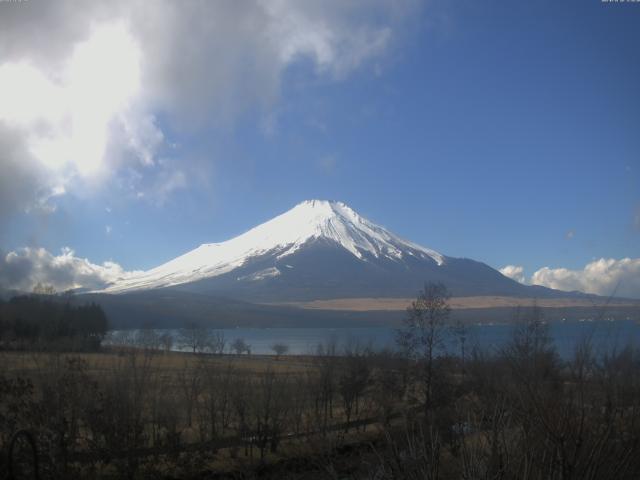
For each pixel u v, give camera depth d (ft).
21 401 75.97
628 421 27.76
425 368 107.24
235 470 108.58
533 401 25.86
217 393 135.74
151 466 98.63
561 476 24.18
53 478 73.61
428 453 29.78
